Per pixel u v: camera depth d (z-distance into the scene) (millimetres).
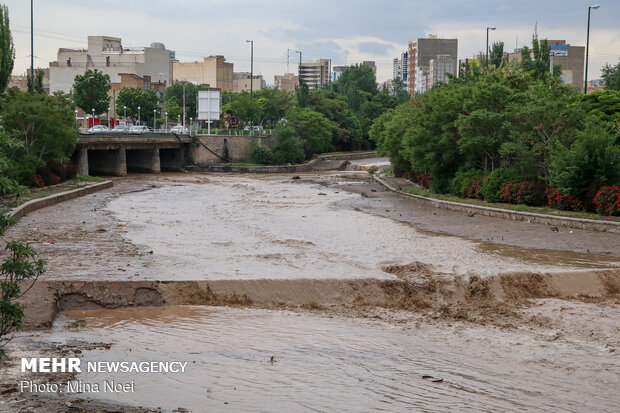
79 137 73375
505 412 12703
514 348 17359
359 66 180125
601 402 13453
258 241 32719
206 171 97125
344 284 22781
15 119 53375
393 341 17688
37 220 38406
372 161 125188
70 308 20297
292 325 19031
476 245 32469
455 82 73062
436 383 14297
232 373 14570
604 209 39344
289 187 71312
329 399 13109
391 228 38656
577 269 25844
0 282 12609
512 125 48781
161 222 39500
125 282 21312
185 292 21688
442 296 23078
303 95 127562
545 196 44406
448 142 55000
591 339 18422
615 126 47000
